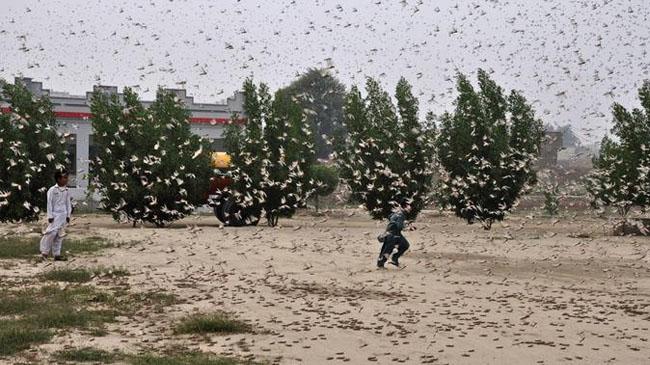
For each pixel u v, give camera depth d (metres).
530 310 12.30
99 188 29.55
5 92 29.05
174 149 29.42
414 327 10.79
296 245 22.77
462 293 14.12
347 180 34.78
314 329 10.49
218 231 27.89
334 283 15.17
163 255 19.28
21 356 8.45
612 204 34.00
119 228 28.56
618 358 9.03
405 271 17.28
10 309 11.23
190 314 11.43
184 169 29.14
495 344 9.73
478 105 32.78
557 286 15.23
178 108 30.50
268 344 9.51
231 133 31.70
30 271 15.84
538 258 20.47
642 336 10.34
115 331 10.09
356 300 13.09
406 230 30.84
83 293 13.05
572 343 9.84
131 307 11.91
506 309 12.39
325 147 59.03
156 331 10.17
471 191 32.00
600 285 15.44
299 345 9.48
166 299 12.63
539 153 34.84
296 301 12.84
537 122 34.44
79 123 43.69
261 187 30.62
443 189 33.91
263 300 12.88
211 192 31.31
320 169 42.56
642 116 33.31
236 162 31.06
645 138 32.97
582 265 18.89
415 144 33.53
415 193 33.44
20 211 27.75
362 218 41.00
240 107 48.28
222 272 16.33
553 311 12.27
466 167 32.19
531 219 36.47
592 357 9.07
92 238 23.42
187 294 13.31
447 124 33.44
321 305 12.48
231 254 19.95
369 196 33.84
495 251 22.27
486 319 11.48
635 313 12.15
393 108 34.47
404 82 34.88
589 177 35.56
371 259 19.58
